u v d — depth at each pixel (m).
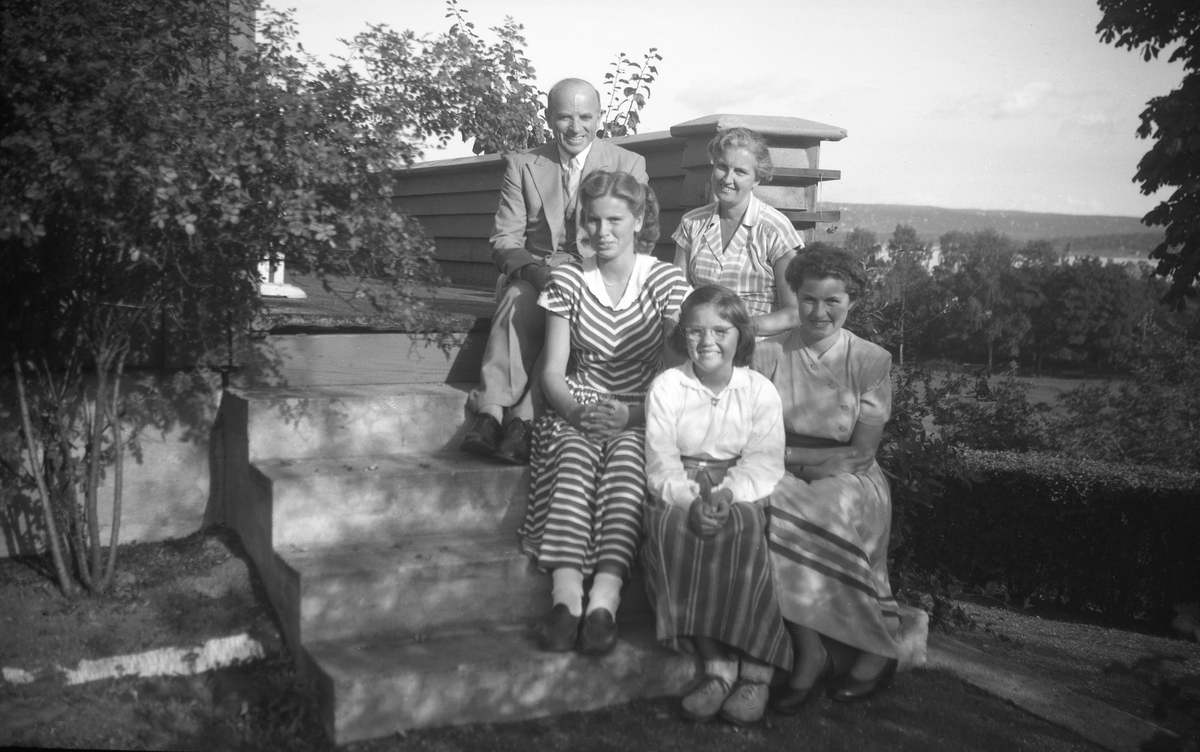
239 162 2.81
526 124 3.78
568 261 3.92
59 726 2.61
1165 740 2.96
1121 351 13.52
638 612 3.27
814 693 3.12
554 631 2.92
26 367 3.33
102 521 3.57
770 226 3.88
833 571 3.11
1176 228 12.76
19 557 3.49
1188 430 12.41
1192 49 12.09
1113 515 6.10
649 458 3.12
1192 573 5.81
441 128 3.47
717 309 3.06
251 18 3.12
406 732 2.72
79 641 2.94
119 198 2.70
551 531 3.07
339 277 3.23
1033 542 6.42
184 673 2.93
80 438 3.50
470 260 7.70
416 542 3.27
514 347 3.66
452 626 3.07
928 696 3.23
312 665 2.80
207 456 3.73
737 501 3.05
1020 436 9.71
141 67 2.88
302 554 3.11
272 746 2.62
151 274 3.03
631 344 3.44
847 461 3.33
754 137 3.84
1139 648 4.78
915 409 4.68
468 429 3.75
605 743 2.75
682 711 2.92
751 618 2.94
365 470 3.32
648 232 3.66
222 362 3.67
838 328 3.38
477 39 3.60
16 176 2.62
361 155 3.01
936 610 4.49
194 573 3.38
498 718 2.83
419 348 3.96
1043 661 4.14
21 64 2.63
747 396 3.14
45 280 2.97
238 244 3.01
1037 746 2.89
